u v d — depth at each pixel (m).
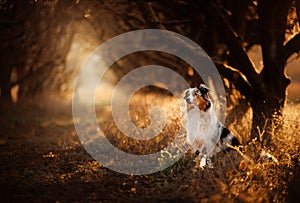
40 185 8.61
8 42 15.93
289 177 7.96
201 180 8.26
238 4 10.95
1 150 12.60
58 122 19.20
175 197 7.59
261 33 10.16
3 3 12.48
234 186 7.70
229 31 10.17
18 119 19.94
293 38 10.01
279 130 9.71
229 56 11.02
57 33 15.38
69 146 12.93
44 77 23.64
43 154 11.84
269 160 8.64
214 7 10.40
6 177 9.23
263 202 7.04
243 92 10.66
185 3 11.86
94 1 12.30
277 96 10.12
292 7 10.85
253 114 10.23
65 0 12.56
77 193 8.08
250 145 9.28
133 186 8.45
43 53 18.12
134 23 13.05
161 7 12.45
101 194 8.00
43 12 13.20
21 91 23.75
